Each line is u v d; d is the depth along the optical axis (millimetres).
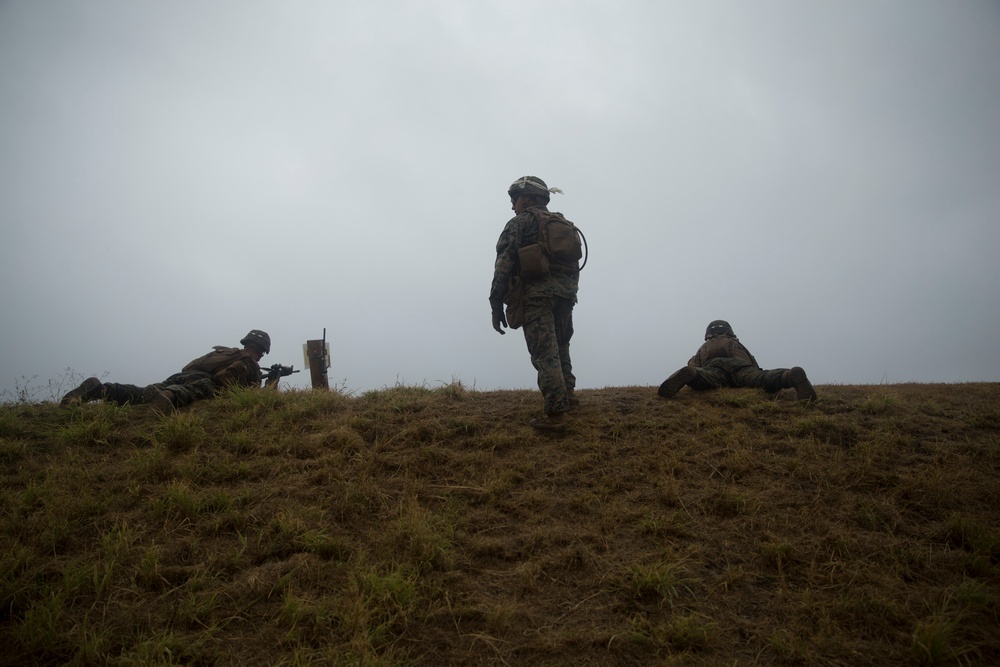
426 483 4488
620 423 5566
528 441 5227
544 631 2973
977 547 3547
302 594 3164
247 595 3156
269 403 5949
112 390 5977
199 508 3949
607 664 2768
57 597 2967
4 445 4785
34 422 5457
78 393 5871
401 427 5457
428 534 3666
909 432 5301
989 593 3145
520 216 5672
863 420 5570
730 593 3279
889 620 3008
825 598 3184
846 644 2838
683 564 3484
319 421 5531
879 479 4418
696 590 3303
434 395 6602
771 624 3025
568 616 3096
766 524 3885
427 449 4965
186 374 6566
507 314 5605
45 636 2736
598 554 3625
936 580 3316
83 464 4617
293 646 2820
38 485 4207
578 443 5164
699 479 4539
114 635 2836
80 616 2949
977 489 4250
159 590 3193
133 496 4098
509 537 3818
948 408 5992
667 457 4848
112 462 4703
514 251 5555
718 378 6680
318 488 4316
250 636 2893
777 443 5090
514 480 4562
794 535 3770
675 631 2938
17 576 3197
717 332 7461
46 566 3291
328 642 2830
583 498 4250
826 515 3996
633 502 4242
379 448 5020
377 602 3070
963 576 3336
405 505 4102
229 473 4473
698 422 5551
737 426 5398
